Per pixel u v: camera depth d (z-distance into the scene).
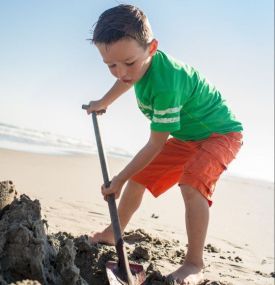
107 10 3.06
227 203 10.44
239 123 3.80
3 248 2.54
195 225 3.35
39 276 2.52
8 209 2.78
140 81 3.28
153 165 3.89
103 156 3.52
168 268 3.67
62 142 15.34
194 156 3.50
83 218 5.07
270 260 5.39
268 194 15.81
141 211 6.66
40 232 2.66
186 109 3.56
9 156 8.85
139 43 2.98
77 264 3.17
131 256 3.77
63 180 7.70
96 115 3.94
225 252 5.10
